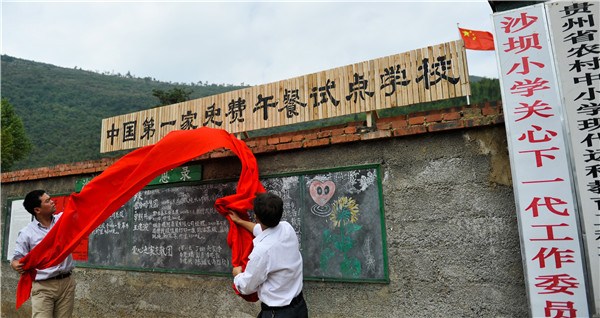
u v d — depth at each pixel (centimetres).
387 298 310
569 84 255
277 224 257
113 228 467
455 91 312
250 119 410
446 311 289
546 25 266
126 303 441
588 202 241
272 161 378
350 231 329
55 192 528
